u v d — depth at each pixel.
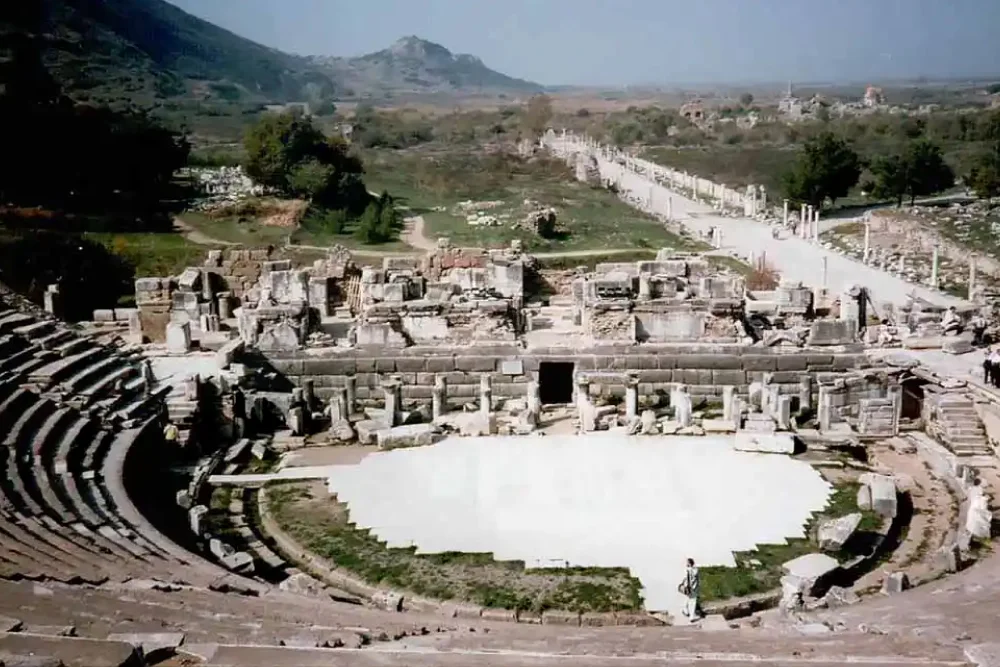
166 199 104.69
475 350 44.09
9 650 13.50
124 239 83.62
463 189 128.38
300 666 14.32
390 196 118.38
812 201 109.69
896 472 36.06
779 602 25.62
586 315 45.84
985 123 169.75
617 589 26.42
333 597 26.08
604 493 33.16
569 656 15.86
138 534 26.95
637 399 42.41
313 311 47.84
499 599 26.02
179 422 37.50
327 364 44.19
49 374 35.41
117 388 37.50
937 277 72.31
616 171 153.88
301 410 40.41
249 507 33.25
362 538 30.11
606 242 86.00
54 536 24.42
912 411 42.09
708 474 34.78
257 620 19.45
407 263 64.50
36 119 92.25
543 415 42.31
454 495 33.25
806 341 44.78
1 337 37.97
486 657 15.42
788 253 84.69
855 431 39.78
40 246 68.06
